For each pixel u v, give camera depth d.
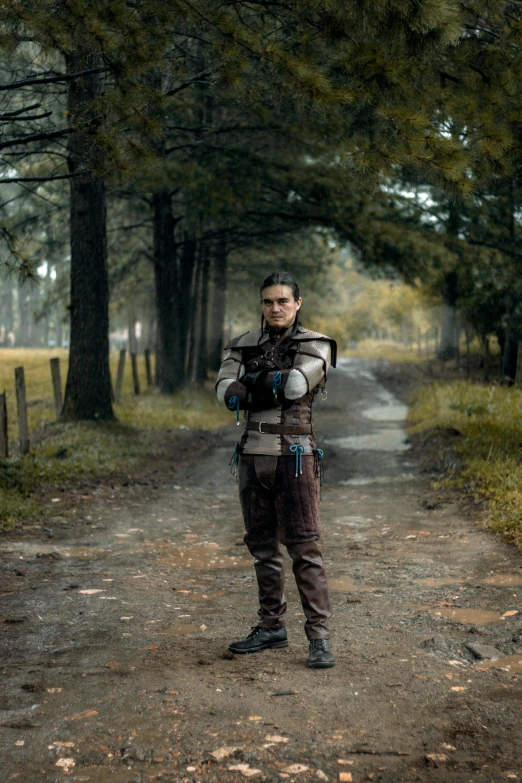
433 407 17.83
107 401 13.73
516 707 3.15
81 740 2.89
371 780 2.57
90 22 6.43
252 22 7.96
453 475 9.60
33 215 19.81
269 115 13.34
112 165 7.12
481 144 7.21
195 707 3.17
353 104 7.13
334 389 27.75
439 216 19.45
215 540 7.01
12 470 9.12
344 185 15.16
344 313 84.75
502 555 5.90
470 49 8.06
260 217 18.17
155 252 20.41
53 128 8.66
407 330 71.94
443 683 3.43
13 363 28.83
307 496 3.70
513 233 19.31
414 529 7.16
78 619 4.57
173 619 4.59
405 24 6.55
